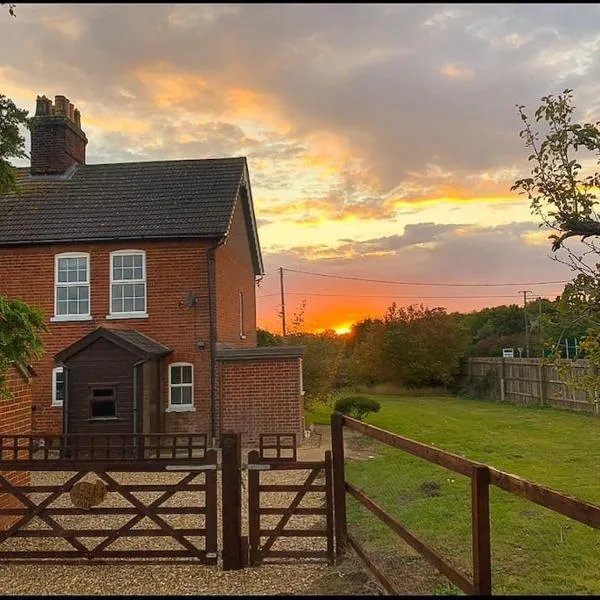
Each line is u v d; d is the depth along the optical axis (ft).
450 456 11.37
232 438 17.81
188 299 46.91
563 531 20.22
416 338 94.63
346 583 15.72
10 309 18.04
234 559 17.31
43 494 28.91
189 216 48.65
